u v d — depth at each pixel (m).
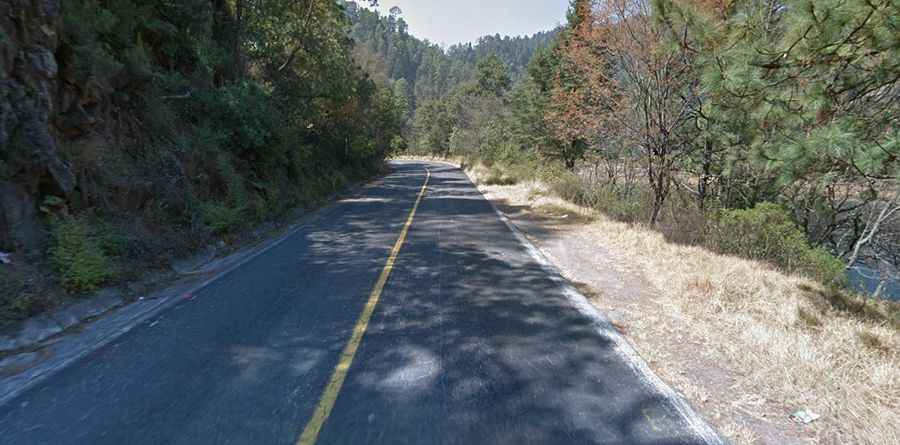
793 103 4.90
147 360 4.21
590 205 15.98
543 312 5.48
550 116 18.95
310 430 3.11
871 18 3.96
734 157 9.79
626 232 10.35
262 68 18.50
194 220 8.77
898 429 3.08
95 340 4.68
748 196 12.75
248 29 16.53
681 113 10.55
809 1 4.06
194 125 11.26
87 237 6.30
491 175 28.78
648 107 11.53
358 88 24.91
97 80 7.64
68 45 7.29
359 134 26.94
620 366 4.06
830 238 13.46
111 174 7.54
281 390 3.65
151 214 8.06
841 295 6.64
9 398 3.55
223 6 15.48
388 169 43.94
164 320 5.24
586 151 19.75
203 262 8.14
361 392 3.60
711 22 5.38
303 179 17.53
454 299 5.95
